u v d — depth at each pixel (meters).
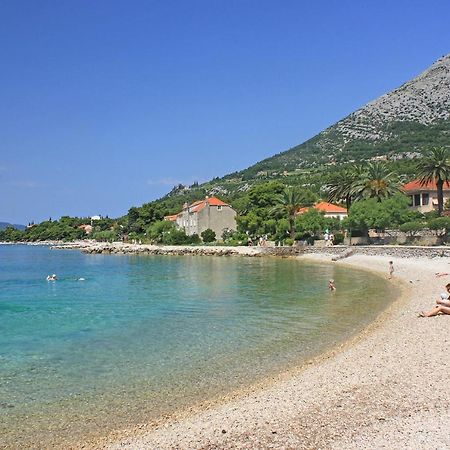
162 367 20.55
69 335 27.94
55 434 14.03
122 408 15.92
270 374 18.98
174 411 15.48
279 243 107.00
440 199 88.81
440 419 12.88
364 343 22.56
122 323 31.17
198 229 136.62
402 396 14.81
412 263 64.69
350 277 55.91
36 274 74.56
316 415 13.90
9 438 13.84
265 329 27.55
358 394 15.35
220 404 15.87
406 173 171.75
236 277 59.50
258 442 12.41
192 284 53.41
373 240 91.69
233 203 165.88
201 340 25.34
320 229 103.50
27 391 17.88
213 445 12.47
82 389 17.98
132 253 134.75
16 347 25.06
